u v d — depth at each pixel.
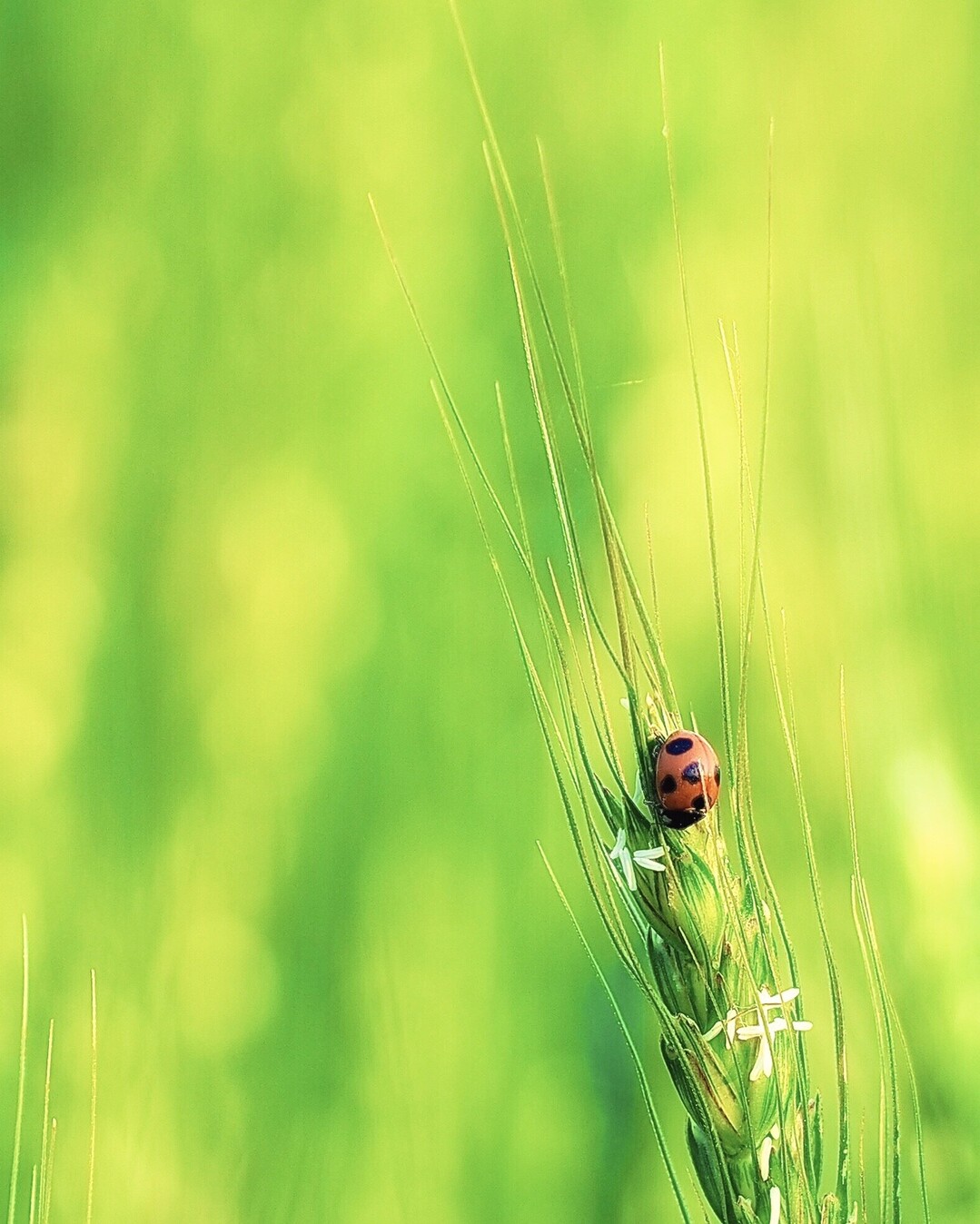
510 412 0.70
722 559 0.63
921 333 0.70
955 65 0.88
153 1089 0.51
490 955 0.54
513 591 0.63
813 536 0.62
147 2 0.89
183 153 0.85
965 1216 0.48
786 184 0.82
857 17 0.90
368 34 0.88
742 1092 0.42
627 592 0.44
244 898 0.55
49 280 0.78
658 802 0.42
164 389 0.72
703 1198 0.42
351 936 0.54
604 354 0.72
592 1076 0.52
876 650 0.51
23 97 0.87
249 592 0.63
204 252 0.79
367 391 0.73
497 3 0.89
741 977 0.42
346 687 0.61
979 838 0.49
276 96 0.86
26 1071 0.51
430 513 0.67
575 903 0.55
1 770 0.57
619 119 0.87
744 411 0.66
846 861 0.57
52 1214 0.49
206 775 0.59
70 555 0.65
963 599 0.52
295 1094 0.51
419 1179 0.50
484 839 0.57
